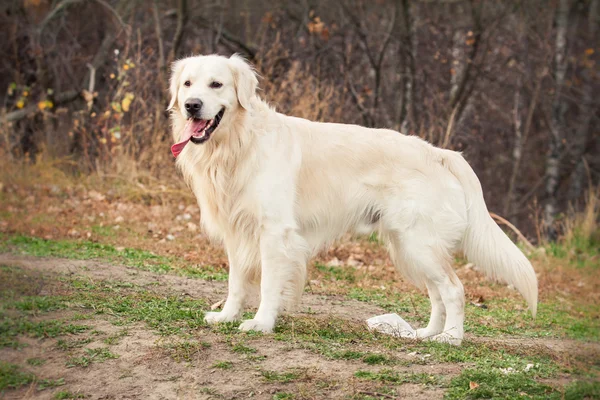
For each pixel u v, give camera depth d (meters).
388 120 15.43
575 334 5.84
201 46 15.65
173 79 5.29
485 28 16.11
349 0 16.41
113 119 12.05
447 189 5.22
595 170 20.61
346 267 8.13
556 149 18.09
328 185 5.19
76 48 15.73
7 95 14.30
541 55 17.89
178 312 5.24
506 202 17.36
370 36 16.23
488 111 18.47
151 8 16.05
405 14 15.10
